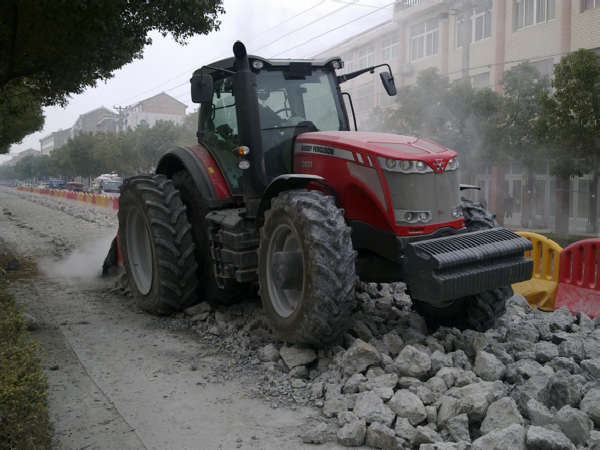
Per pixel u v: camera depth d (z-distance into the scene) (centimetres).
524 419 302
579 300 512
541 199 2231
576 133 1555
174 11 813
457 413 296
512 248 382
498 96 1839
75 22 657
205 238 544
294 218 379
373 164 396
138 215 591
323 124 516
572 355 369
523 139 1809
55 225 1625
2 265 878
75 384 378
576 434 267
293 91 507
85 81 828
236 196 511
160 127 4331
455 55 2558
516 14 2247
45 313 575
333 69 537
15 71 733
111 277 761
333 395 337
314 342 379
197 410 335
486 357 349
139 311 582
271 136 482
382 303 538
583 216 2058
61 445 293
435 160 396
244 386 372
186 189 562
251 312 528
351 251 369
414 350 349
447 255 359
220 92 534
